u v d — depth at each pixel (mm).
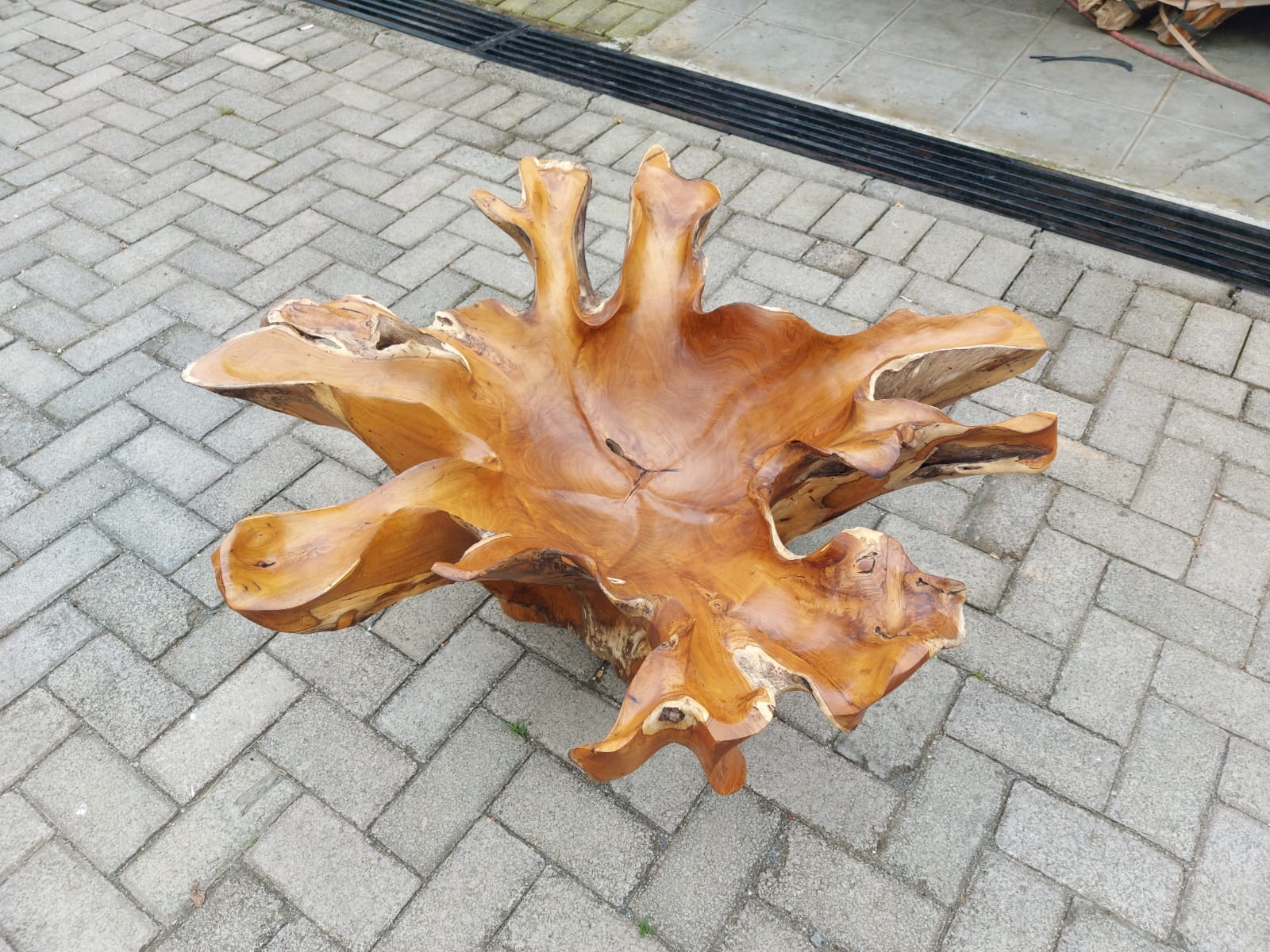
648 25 2896
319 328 1111
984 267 2072
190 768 1381
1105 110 2457
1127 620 1497
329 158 2424
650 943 1224
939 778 1348
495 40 2846
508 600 1322
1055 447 1096
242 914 1258
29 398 1856
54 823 1336
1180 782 1334
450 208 2271
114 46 2883
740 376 1287
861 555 988
